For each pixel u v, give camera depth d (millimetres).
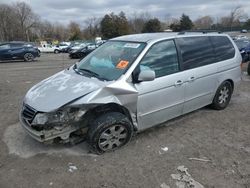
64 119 3547
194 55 4848
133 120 4102
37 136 3580
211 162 3766
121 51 4406
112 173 3514
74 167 3639
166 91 4312
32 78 10719
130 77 3920
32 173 3531
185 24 76812
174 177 3422
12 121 5301
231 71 5672
